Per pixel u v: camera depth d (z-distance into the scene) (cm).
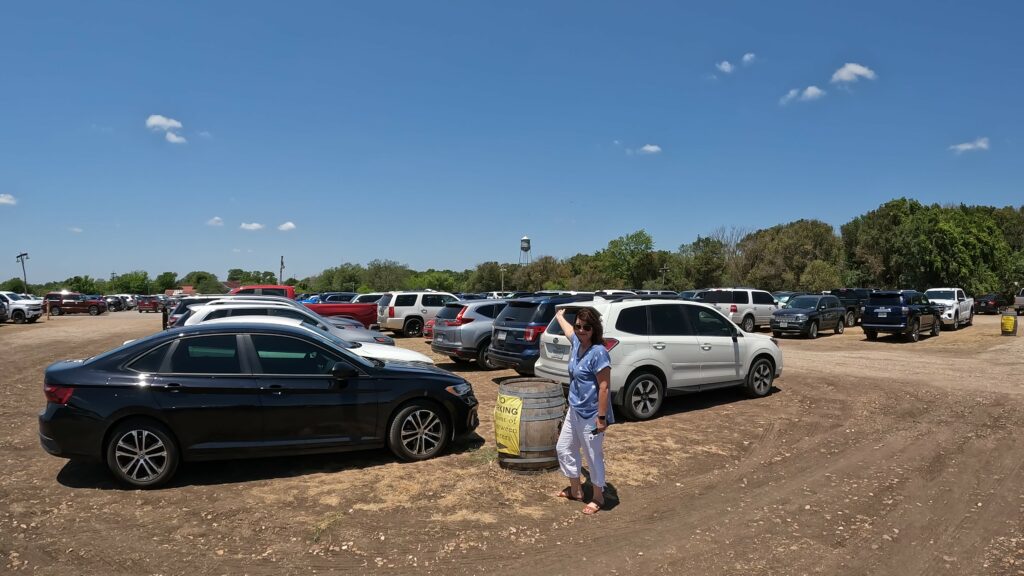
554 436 588
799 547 429
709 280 5959
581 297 1180
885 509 501
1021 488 552
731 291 2222
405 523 466
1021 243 6906
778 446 687
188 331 568
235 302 1211
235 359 568
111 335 2275
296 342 592
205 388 546
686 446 684
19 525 459
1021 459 639
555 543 433
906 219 5262
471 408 656
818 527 464
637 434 738
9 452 651
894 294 1945
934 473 593
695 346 872
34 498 514
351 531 451
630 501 516
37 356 1574
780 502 516
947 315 2358
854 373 1238
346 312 2108
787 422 802
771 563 404
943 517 485
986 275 5019
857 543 436
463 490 537
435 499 516
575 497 514
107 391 529
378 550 420
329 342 612
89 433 522
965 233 5153
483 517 478
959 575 390
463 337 1263
